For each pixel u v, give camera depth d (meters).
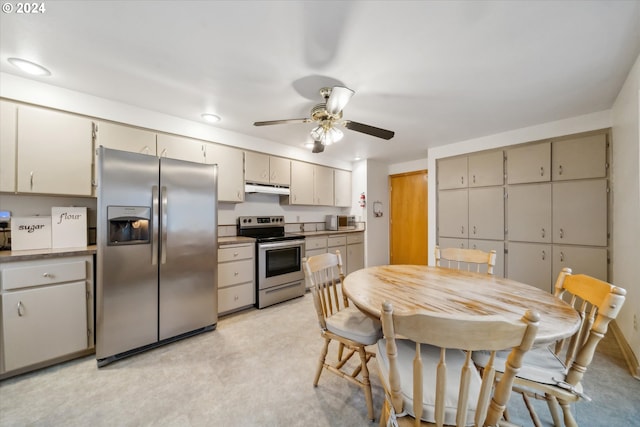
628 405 1.42
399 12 1.29
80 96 2.12
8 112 1.84
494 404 0.80
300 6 1.25
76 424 1.32
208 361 1.91
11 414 1.38
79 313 1.88
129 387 1.61
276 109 2.46
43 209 2.17
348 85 2.00
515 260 3.05
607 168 2.47
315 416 1.38
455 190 3.58
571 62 1.72
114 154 1.88
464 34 1.45
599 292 1.07
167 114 2.57
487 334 0.71
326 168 4.38
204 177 2.37
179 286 2.21
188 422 1.34
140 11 1.29
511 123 2.84
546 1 1.22
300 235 3.48
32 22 1.35
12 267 1.66
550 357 1.18
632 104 1.82
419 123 2.83
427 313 0.75
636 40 1.49
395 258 4.98
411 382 1.01
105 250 1.84
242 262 2.92
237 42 1.52
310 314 2.85
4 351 1.63
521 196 3.01
